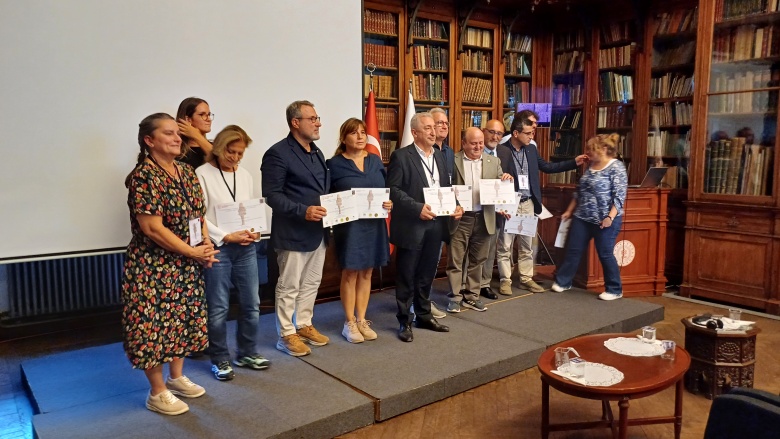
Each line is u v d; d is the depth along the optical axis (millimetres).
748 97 4836
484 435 2834
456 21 6000
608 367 2564
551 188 6199
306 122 3320
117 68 3527
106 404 2877
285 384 3102
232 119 4066
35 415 2750
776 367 3645
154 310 2615
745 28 4844
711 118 5094
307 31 4422
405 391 3031
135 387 3113
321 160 3486
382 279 5457
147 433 2557
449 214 3830
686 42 5660
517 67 6656
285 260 3445
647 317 4523
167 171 2645
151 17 3641
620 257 5277
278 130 4309
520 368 3602
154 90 3688
